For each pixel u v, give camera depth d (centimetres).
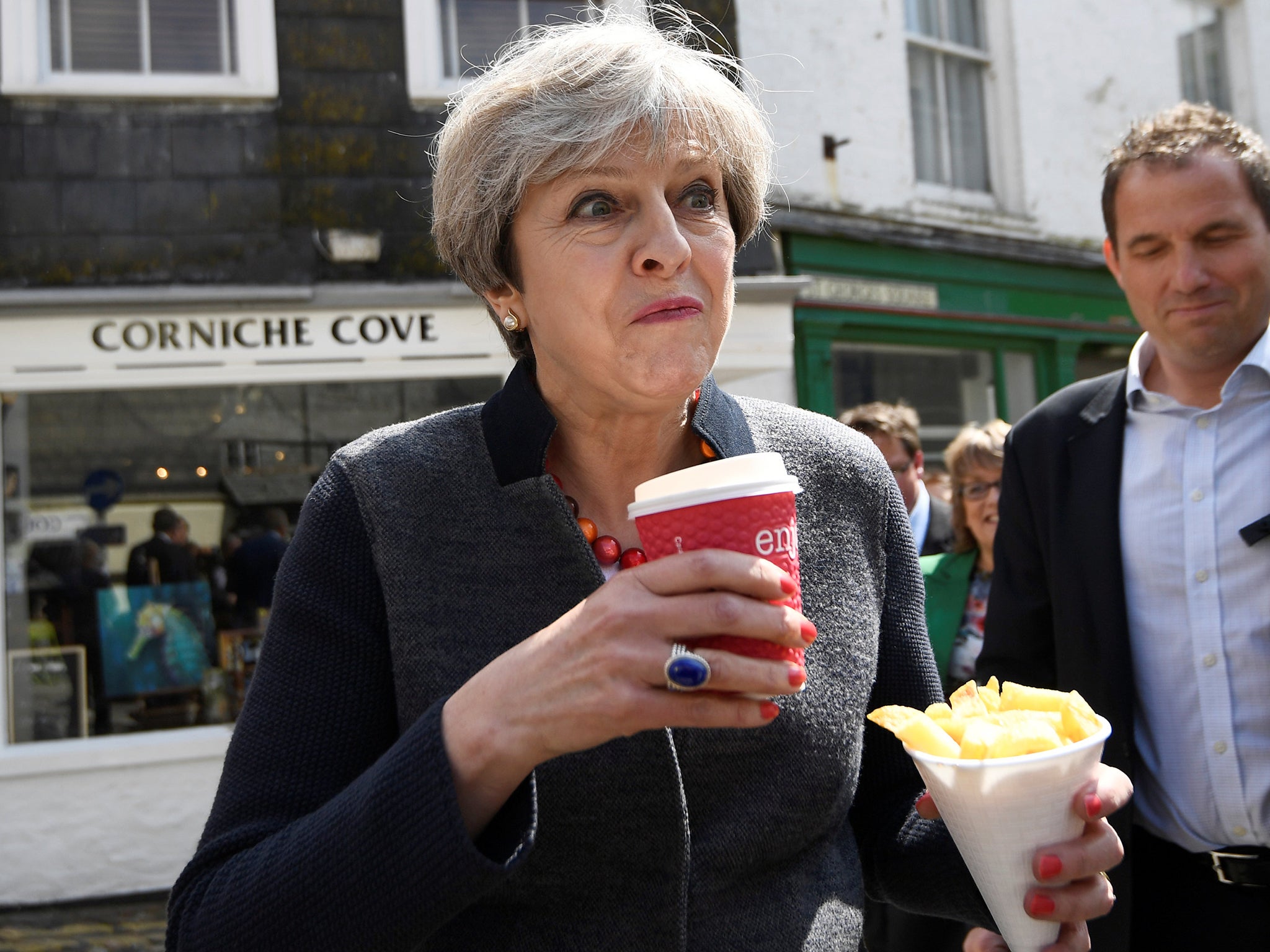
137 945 535
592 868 123
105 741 627
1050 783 112
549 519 129
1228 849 211
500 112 127
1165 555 221
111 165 629
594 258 121
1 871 604
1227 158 218
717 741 125
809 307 764
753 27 751
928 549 413
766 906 128
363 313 641
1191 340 219
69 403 632
